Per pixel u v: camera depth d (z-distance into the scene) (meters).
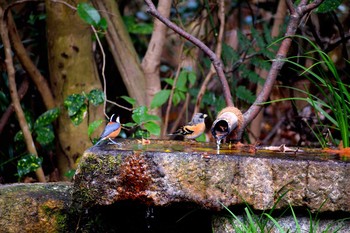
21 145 11.05
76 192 6.44
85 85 10.47
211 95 11.50
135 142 7.82
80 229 7.30
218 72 9.09
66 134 10.47
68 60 10.36
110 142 7.62
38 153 11.47
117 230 7.25
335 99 8.42
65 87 10.43
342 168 6.32
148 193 6.28
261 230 6.26
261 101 8.73
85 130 10.42
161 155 6.28
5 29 9.89
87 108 9.95
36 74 10.42
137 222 7.20
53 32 10.34
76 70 10.41
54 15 10.23
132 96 11.05
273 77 8.84
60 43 10.31
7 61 10.02
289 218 6.52
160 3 11.05
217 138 7.37
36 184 7.76
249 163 6.33
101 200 6.36
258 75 11.45
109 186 6.34
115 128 7.30
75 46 10.34
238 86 12.62
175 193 6.27
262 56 12.24
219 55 11.26
